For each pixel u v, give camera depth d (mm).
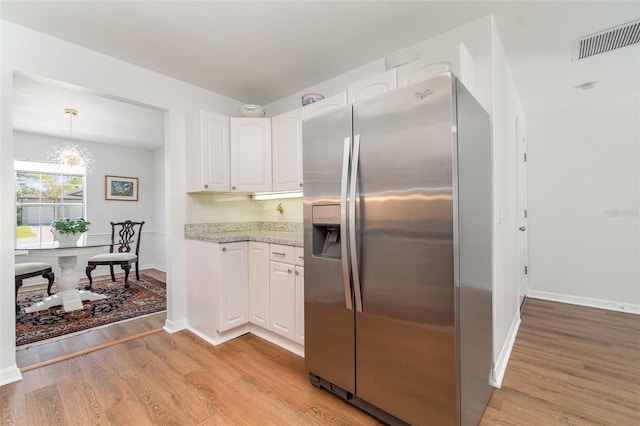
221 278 2416
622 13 1877
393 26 2037
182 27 2029
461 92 1354
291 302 2229
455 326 1259
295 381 1908
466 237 1392
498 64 2088
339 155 1636
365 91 1994
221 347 2381
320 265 1747
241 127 2826
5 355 1889
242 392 1795
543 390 1817
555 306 3387
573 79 2822
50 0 1739
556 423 1535
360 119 1542
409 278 1375
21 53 1974
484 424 1531
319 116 1743
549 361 2162
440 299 1287
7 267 1901
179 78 2787
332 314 1695
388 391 1468
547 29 2055
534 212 3713
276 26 2029
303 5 1819
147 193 5703
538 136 3678
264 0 1772
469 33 1999
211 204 3037
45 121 3928
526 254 3697
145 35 2113
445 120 1261
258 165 2840
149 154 5742
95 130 4355
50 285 3775
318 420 1560
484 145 1735
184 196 2836
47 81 2119
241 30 2072
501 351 2096
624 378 1937
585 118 3418
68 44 2174
